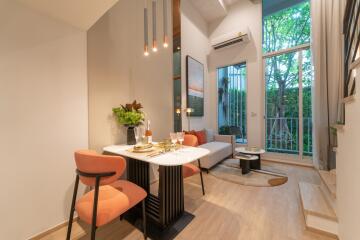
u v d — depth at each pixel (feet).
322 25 10.59
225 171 11.21
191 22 14.64
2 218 4.68
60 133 5.78
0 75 4.59
